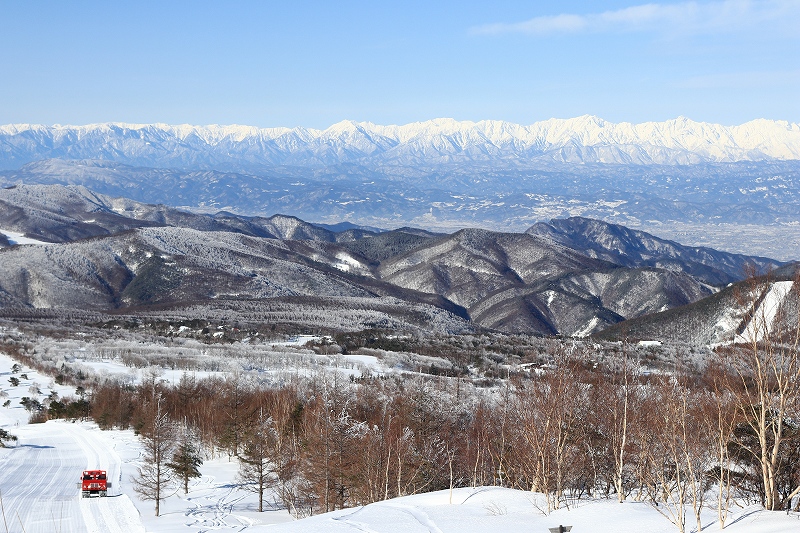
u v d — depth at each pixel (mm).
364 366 125500
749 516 27266
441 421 63531
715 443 33031
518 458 46156
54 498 64812
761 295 29969
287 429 70312
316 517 34438
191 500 66750
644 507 32094
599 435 42188
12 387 134000
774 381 29703
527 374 83688
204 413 94688
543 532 28781
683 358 87438
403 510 34562
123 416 106312
